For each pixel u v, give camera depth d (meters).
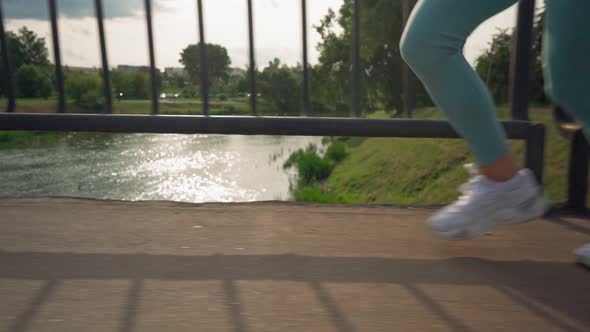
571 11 0.84
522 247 1.26
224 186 13.32
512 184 1.06
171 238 1.30
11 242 1.25
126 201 1.71
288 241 1.29
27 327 0.79
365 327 0.81
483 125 1.01
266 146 21.69
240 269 1.07
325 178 13.58
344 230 1.40
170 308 0.87
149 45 1.82
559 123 1.64
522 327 0.81
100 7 1.80
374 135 1.70
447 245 1.27
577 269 1.09
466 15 0.95
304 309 0.87
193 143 23.73
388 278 1.03
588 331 0.80
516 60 1.69
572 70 0.89
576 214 1.61
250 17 1.84
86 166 15.11
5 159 15.41
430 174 9.33
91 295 0.92
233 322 0.82
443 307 0.89
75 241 1.27
